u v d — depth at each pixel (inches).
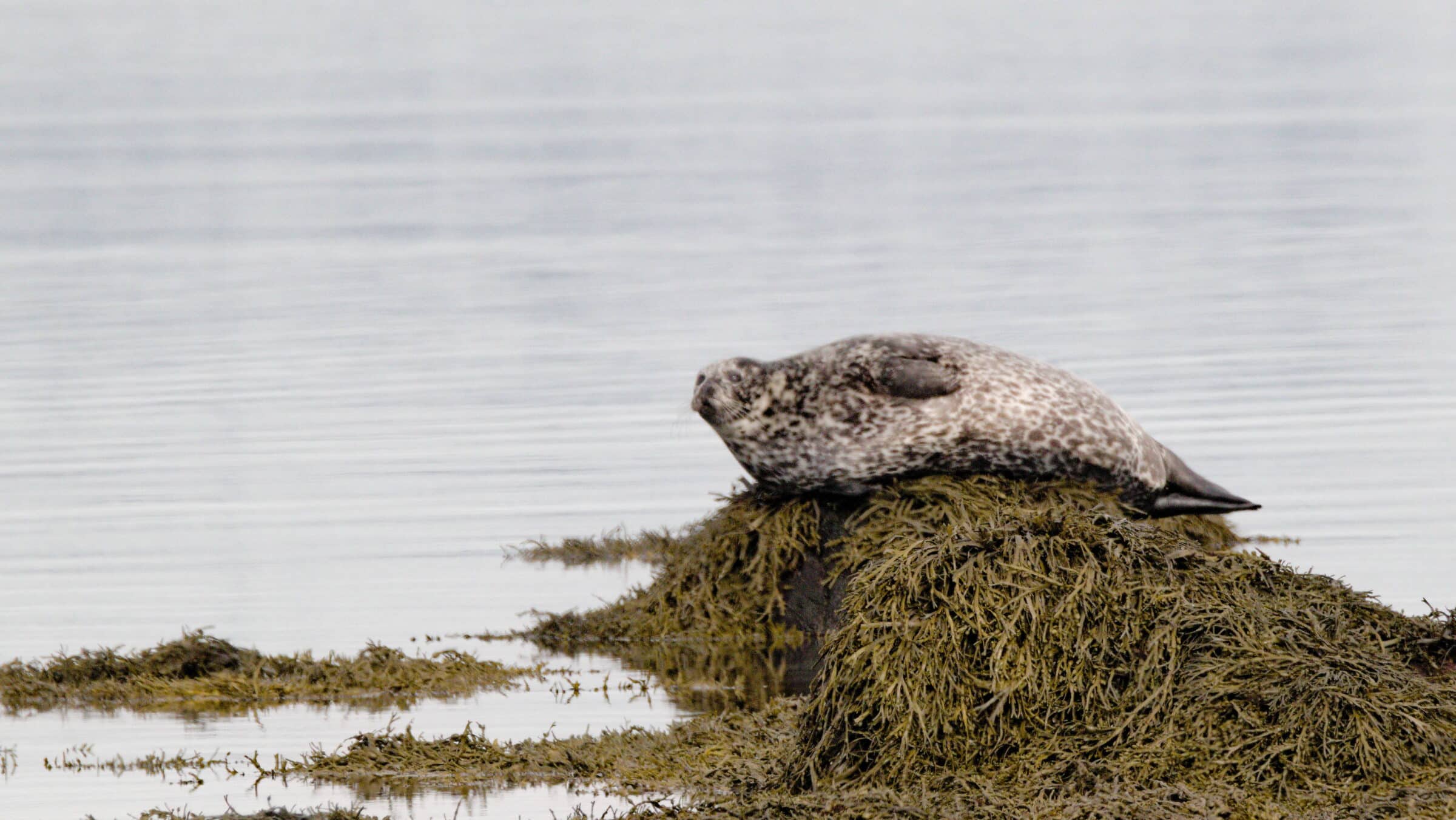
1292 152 7081.7
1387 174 6176.2
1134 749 1115.3
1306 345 3070.9
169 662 1531.7
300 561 1926.7
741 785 1159.0
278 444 2524.6
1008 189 6161.4
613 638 1669.5
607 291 4047.7
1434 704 1113.4
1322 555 1766.7
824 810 1050.7
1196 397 2662.4
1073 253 4542.3
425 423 2655.0
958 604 1193.4
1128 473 1705.2
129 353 3307.1
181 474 2349.9
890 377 1681.8
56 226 5580.7
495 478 2310.5
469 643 1640.0
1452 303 3506.4
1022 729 1155.9
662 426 2608.3
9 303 3983.8
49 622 1681.8
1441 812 999.6
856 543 1642.5
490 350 3289.9
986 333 3299.7
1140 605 1197.7
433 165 7450.8
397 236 5255.9
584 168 7219.5
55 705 1444.4
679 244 4936.0
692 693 1460.4
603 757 1235.9
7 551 1962.4
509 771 1206.9
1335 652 1159.6
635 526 2079.2
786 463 1707.7
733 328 3462.1
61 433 2618.1
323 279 4370.1
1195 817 1008.2
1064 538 1235.2
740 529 1755.7
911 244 4815.5
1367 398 2623.0
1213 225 5017.2
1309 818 1002.7
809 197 6063.0
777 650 1631.4
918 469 1683.1
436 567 1908.2
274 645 1617.9
